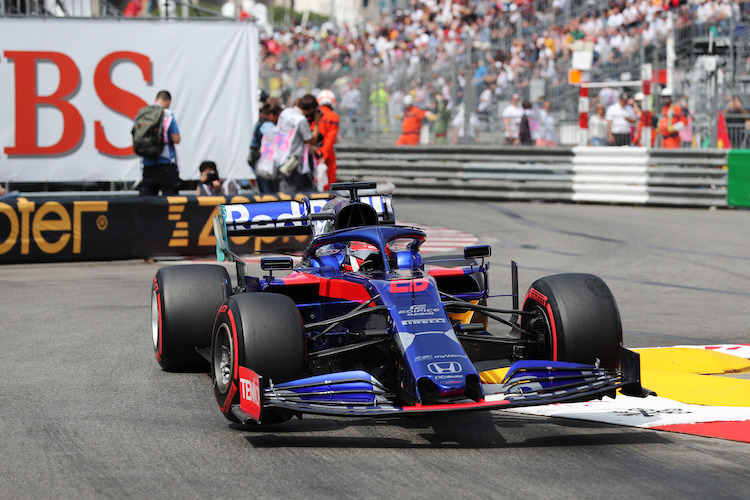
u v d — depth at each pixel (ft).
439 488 52.54
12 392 75.66
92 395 74.84
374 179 261.65
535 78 278.46
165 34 185.47
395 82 259.80
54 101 181.37
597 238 170.91
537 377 61.46
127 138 185.37
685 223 191.52
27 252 145.69
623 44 289.94
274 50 434.30
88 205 147.84
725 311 109.70
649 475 54.39
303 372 62.03
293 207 91.20
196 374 82.23
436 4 377.91
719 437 61.82
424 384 57.72
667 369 82.12
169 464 57.57
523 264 142.82
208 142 189.67
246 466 57.06
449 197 248.73
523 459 57.82
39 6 203.62
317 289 74.69
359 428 65.62
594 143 239.71
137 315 108.06
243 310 62.08
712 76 224.33
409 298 63.62
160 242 150.30
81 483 54.34
